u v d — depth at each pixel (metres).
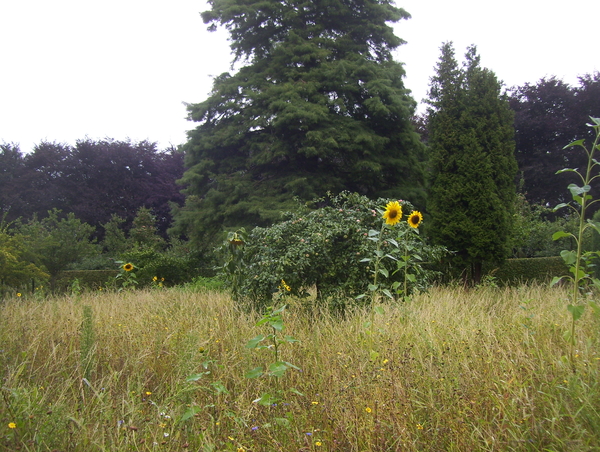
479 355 3.58
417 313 4.98
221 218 15.91
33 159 27.72
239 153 17.08
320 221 6.59
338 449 2.61
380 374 3.26
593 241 9.85
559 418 2.51
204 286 11.02
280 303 6.08
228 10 16.95
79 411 2.96
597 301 5.17
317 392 3.34
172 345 4.29
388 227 5.95
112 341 4.55
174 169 32.03
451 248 11.80
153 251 14.37
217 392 3.17
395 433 2.59
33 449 2.29
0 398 2.69
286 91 15.58
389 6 18.03
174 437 2.69
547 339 3.88
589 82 24.00
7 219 25.39
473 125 12.16
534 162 23.42
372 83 15.80
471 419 2.69
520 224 13.96
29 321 5.19
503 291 8.09
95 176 28.53
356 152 15.55
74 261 15.32
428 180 13.02
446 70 13.59
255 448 2.63
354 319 5.03
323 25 17.61
